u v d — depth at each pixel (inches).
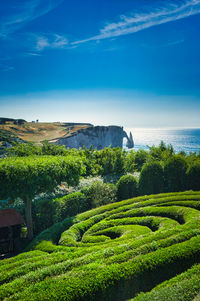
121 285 359.3
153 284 375.6
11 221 700.7
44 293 335.0
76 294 333.7
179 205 708.7
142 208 717.3
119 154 1278.3
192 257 397.4
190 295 306.5
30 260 491.2
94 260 426.9
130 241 517.0
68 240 613.3
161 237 481.7
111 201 926.4
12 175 669.3
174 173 962.7
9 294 357.4
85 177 1230.3
